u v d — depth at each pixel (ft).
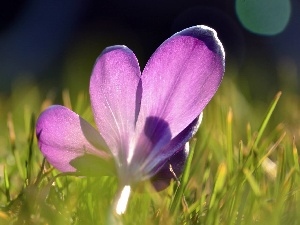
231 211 0.81
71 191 0.89
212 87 0.77
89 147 0.78
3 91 2.93
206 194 0.88
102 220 0.79
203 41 0.77
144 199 0.84
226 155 0.99
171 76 0.77
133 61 0.77
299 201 0.81
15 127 1.45
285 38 3.83
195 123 0.78
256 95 2.00
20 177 0.99
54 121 0.78
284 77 1.66
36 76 4.23
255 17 3.90
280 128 0.97
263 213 0.81
